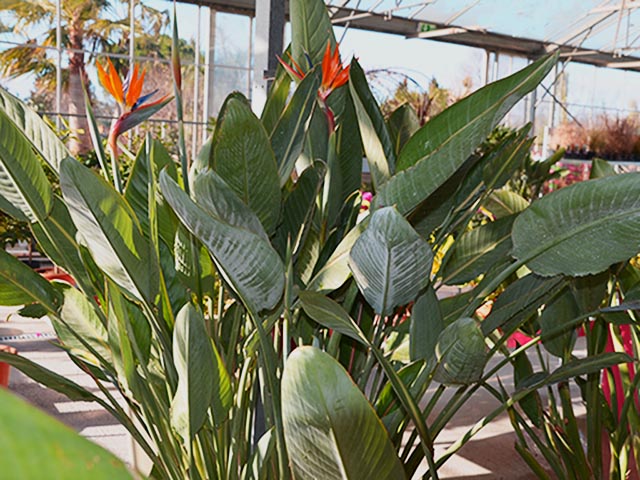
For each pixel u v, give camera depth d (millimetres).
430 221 1425
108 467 139
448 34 13344
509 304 1276
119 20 10570
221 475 1172
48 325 3990
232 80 11016
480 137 985
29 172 953
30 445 133
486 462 2262
